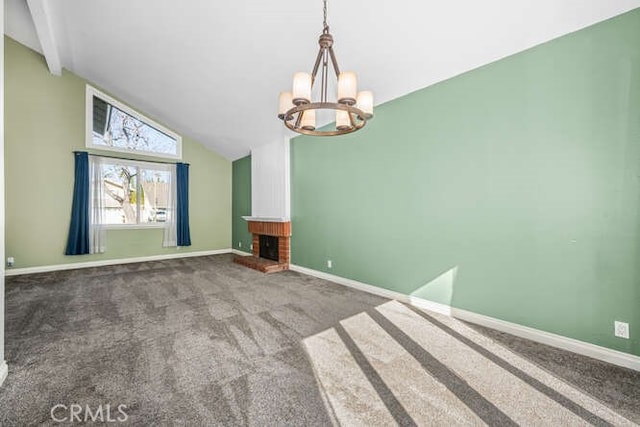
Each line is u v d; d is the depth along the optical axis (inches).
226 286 158.1
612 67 77.6
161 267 210.2
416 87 123.8
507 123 97.7
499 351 85.4
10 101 182.1
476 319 106.4
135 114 230.2
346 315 114.8
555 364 78.0
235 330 100.1
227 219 286.4
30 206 188.5
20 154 185.2
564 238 86.5
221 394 65.2
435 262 119.6
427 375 73.0
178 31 131.3
